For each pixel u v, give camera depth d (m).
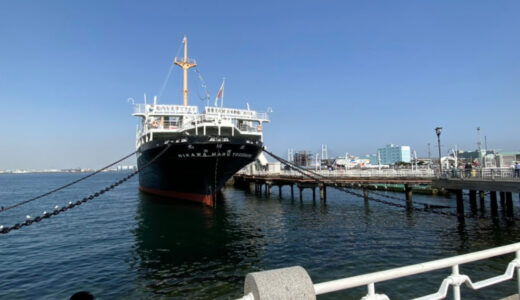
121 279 12.34
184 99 41.12
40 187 78.88
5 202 43.62
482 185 20.02
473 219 23.05
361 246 16.47
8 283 12.13
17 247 17.80
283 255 15.17
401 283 11.23
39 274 13.10
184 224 23.06
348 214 27.31
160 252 15.94
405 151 127.69
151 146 27.03
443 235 18.48
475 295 10.15
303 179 36.72
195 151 23.78
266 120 36.38
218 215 26.72
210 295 10.83
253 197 45.38
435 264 3.49
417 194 42.81
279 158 23.09
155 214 27.45
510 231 18.94
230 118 34.44
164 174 29.83
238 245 17.09
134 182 106.06
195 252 15.85
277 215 27.70
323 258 14.57
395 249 15.83
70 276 12.78
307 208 32.06
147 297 10.72
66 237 20.08
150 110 34.69
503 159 32.06
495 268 12.58
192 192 29.14
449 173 24.88
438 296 3.62
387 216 25.58
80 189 68.44
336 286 2.94
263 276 2.78
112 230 21.91
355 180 32.34
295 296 2.68
